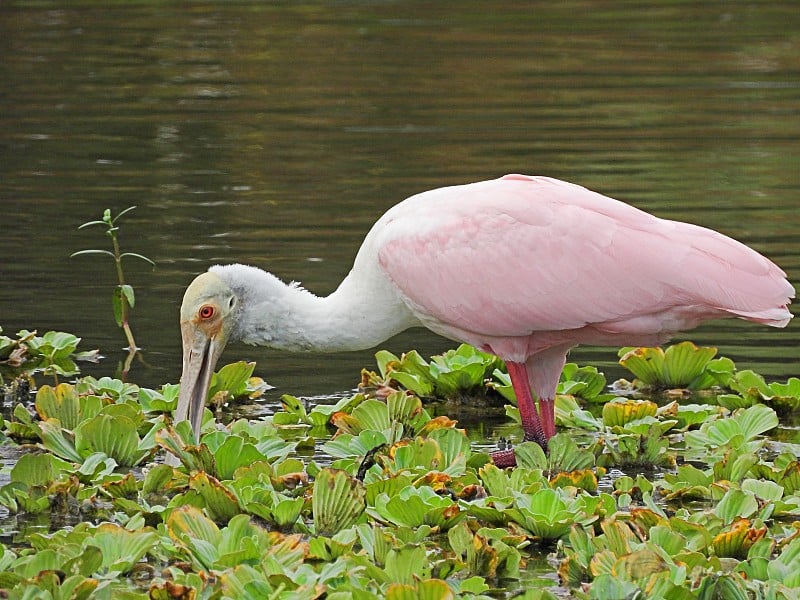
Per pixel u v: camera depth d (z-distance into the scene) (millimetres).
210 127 23844
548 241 11820
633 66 27984
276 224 18828
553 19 32375
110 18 31984
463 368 14227
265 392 14469
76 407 12719
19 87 26078
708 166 21516
